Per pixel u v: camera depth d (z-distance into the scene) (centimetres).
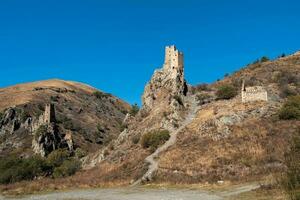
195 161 7719
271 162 6825
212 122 9469
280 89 11525
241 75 14188
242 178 6131
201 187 5931
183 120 10769
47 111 16738
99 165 10238
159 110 11600
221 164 7288
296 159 2541
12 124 18425
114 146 11169
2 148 16562
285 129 8250
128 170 8575
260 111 9438
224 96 11794
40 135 15188
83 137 19088
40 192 7331
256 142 7906
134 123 12019
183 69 13325
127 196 5572
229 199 4228
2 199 6538
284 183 2494
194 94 12962
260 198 3881
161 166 7856
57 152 13888
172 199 4769
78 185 7888
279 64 14462
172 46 13288
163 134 9762
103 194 6159
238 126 8950
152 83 13262
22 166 10725
